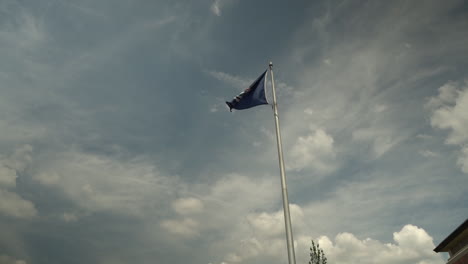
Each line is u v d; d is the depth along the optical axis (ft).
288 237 45.93
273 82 64.28
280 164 53.26
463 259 61.46
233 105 66.39
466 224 58.80
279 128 58.29
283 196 50.03
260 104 63.52
